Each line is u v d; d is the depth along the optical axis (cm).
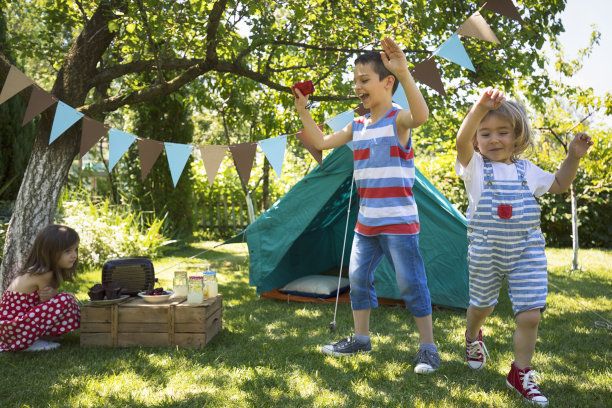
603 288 519
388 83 265
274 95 721
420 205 423
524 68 567
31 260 303
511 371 230
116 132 284
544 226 959
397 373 258
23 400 221
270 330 350
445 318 391
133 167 898
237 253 820
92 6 502
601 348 305
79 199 809
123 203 905
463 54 261
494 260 232
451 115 645
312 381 246
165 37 443
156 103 883
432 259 421
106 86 504
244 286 531
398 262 265
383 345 311
